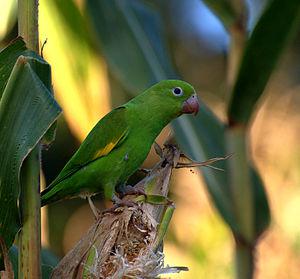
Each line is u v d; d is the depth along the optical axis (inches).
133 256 194.9
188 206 220.1
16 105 192.5
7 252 193.0
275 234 216.7
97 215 195.5
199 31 289.7
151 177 196.2
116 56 206.1
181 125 203.8
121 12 206.8
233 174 203.0
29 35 193.6
